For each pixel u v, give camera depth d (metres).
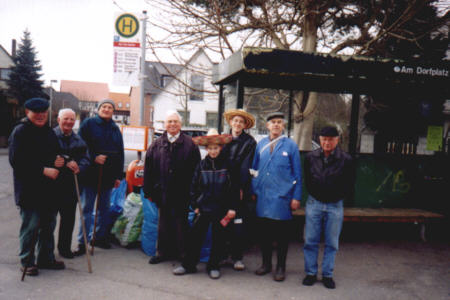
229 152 3.92
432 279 4.00
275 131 3.89
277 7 6.98
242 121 4.06
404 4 7.11
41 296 3.18
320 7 6.66
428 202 5.82
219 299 3.33
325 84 5.53
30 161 3.38
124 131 5.14
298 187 3.79
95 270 3.83
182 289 3.50
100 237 4.48
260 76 5.09
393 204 5.72
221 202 3.74
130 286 3.50
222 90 6.14
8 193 7.80
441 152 5.88
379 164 5.65
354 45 7.52
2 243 4.48
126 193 5.40
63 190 3.82
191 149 4.07
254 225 4.93
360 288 3.70
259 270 3.96
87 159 4.12
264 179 3.87
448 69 5.30
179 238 4.14
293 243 5.14
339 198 3.59
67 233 4.03
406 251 4.96
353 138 5.57
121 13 5.81
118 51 5.86
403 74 5.18
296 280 3.85
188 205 4.11
